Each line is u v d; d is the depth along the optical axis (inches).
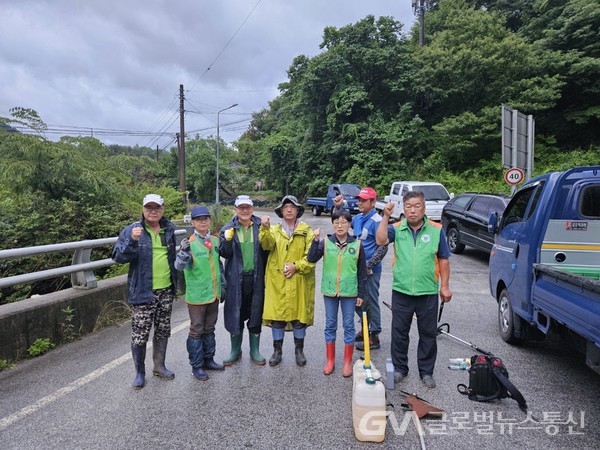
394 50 989.8
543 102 839.1
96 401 137.7
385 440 116.0
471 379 139.3
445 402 137.1
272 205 1483.8
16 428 121.6
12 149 402.6
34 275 185.3
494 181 818.8
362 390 114.7
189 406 134.2
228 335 206.5
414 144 996.6
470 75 895.1
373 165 965.2
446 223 469.7
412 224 151.9
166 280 154.0
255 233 166.4
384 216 157.2
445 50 941.8
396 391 144.7
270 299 163.2
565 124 901.2
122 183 497.4
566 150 894.4
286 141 1255.5
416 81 963.3
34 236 339.3
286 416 128.1
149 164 566.9
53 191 417.7
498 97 886.4
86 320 209.2
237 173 2074.3
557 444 113.7
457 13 1043.3
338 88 1040.2
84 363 170.4
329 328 160.1
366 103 1022.4
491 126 818.8
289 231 163.8
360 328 203.5
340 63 1007.6
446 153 924.0
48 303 188.4
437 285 151.2
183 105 1045.2
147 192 586.9
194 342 154.0
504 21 959.6
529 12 1061.1
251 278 165.5
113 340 199.2
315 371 162.1
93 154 482.3
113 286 228.4
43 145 405.1
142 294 147.6
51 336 188.2
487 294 285.1
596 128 904.3
